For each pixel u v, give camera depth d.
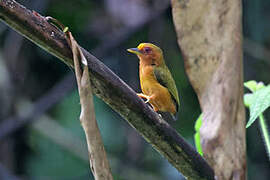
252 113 3.26
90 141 2.94
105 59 13.39
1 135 11.85
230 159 3.01
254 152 12.42
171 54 13.44
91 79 3.32
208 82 3.08
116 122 12.92
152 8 13.05
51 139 12.85
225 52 3.06
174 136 3.51
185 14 3.09
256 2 11.80
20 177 11.87
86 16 13.46
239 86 3.08
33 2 12.69
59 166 12.77
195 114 12.78
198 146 4.50
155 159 12.95
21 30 3.22
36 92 13.13
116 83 3.34
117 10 13.18
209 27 3.08
